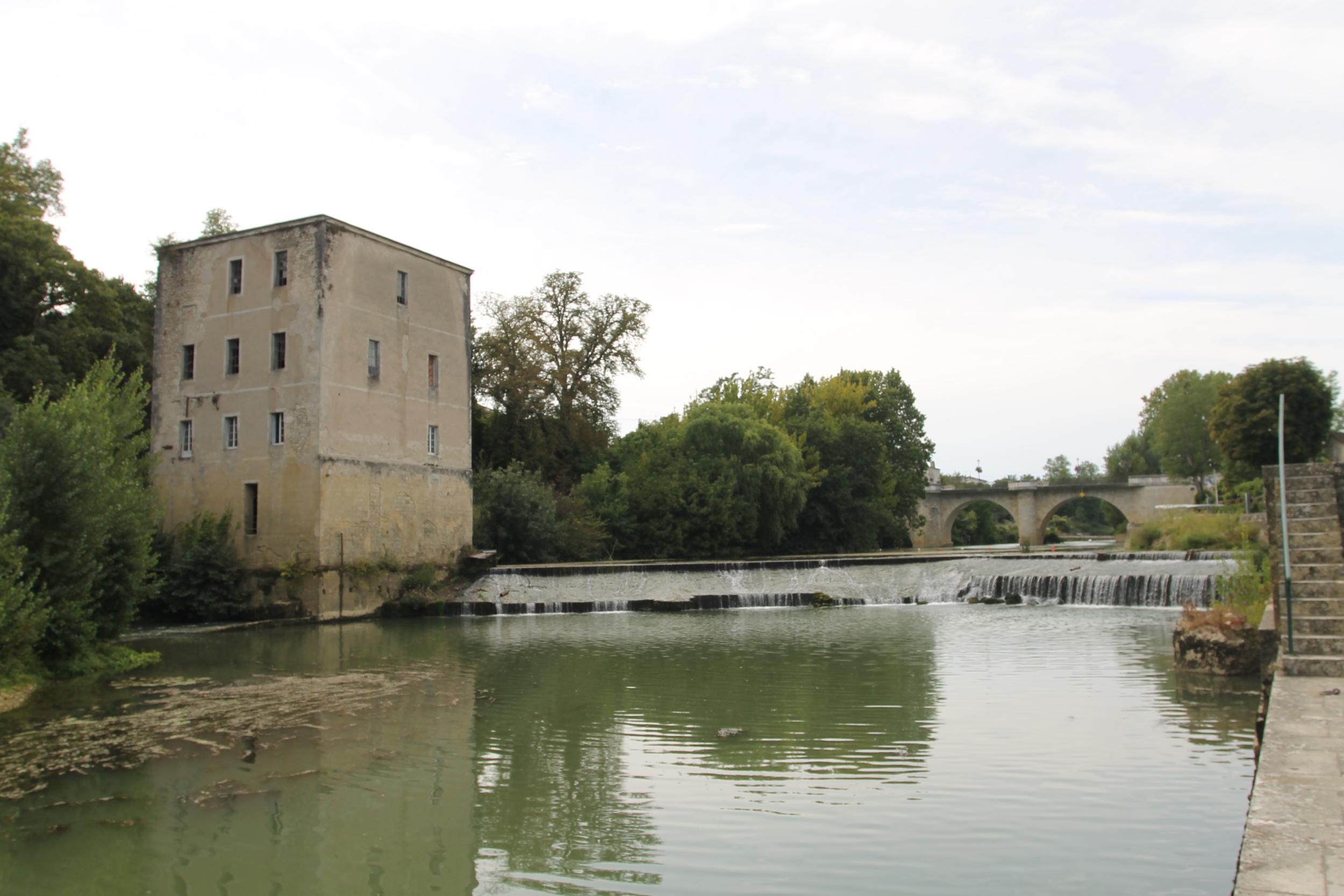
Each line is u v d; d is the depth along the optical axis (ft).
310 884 32.42
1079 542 377.09
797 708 59.21
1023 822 36.50
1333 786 24.04
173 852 35.29
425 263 140.97
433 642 96.68
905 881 31.30
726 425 192.03
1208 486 304.09
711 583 139.64
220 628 111.45
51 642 71.82
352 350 126.31
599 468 197.47
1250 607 69.56
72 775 44.78
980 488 295.69
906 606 131.34
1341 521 44.73
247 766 46.34
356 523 124.98
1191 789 40.04
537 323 200.54
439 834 37.04
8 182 134.92
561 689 67.31
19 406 77.92
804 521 213.25
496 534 158.40
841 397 255.29
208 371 130.00
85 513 73.10
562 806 40.06
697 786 42.65
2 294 128.36
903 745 49.06
